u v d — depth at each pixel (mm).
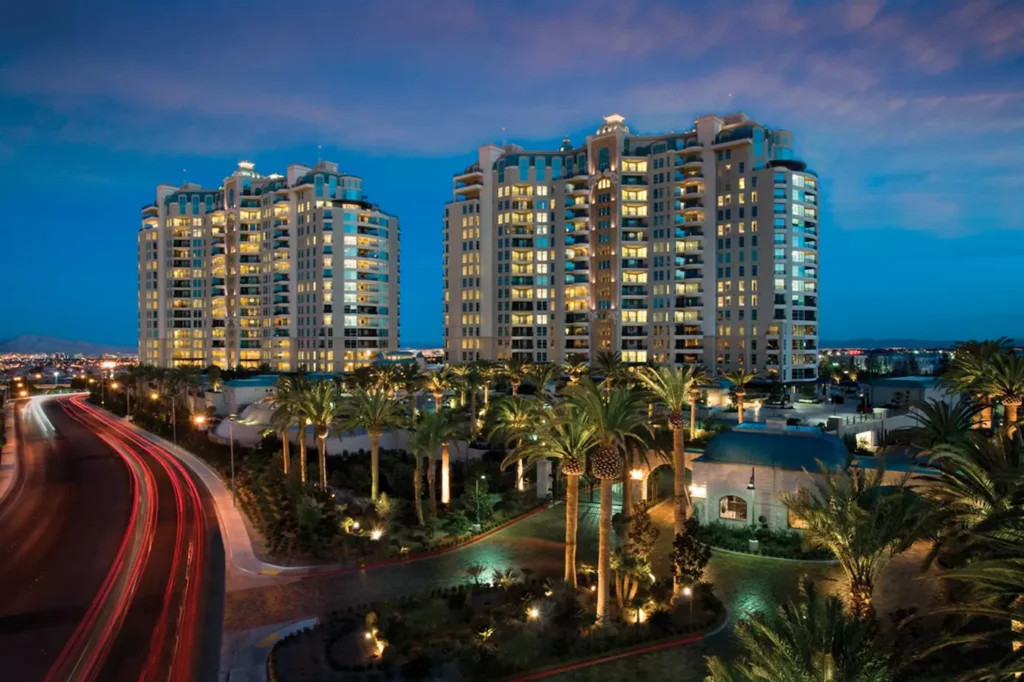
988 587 17344
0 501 65125
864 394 105375
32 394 199625
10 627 34375
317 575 41656
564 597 35469
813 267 144250
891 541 25859
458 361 171500
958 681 16422
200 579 41281
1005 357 50219
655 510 55469
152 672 29344
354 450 81562
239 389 114312
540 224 164375
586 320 159750
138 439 106062
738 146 144125
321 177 186250
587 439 36438
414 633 31781
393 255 195375
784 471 46594
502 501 57625
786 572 40188
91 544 49500
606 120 160250
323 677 28422
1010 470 20688
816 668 16391
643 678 28125
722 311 145875
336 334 182125
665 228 152125
